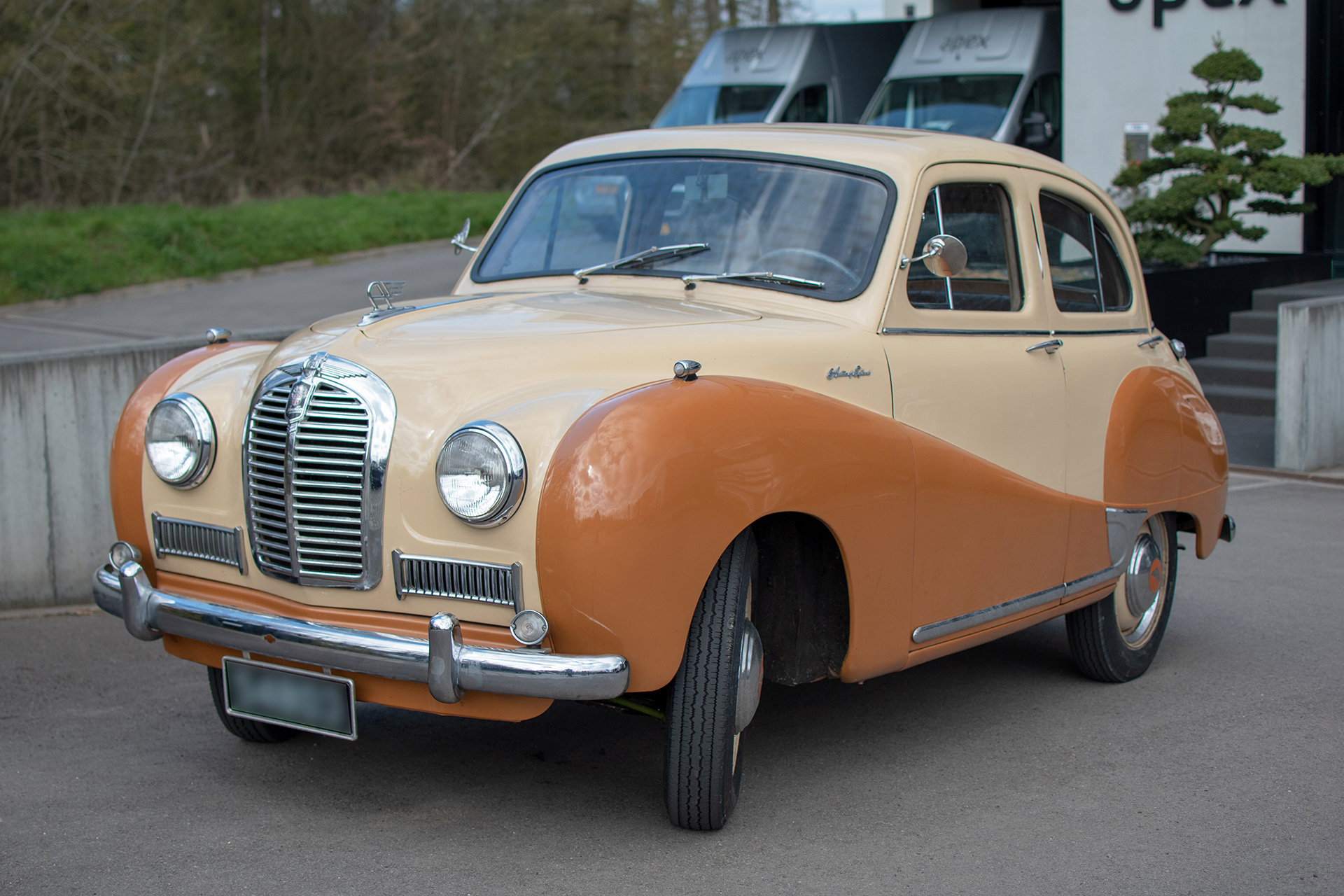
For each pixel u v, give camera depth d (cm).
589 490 289
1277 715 451
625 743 411
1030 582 422
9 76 2562
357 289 1981
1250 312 1241
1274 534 739
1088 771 395
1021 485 409
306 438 320
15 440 568
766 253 406
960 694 478
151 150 2805
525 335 338
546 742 412
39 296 1922
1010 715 451
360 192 3266
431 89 3703
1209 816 360
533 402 311
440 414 314
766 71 1764
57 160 2641
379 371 323
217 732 420
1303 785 384
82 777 379
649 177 441
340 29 3462
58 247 2078
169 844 331
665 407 301
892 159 407
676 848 331
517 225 464
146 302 1903
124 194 2802
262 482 329
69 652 514
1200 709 459
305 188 3312
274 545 329
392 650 302
